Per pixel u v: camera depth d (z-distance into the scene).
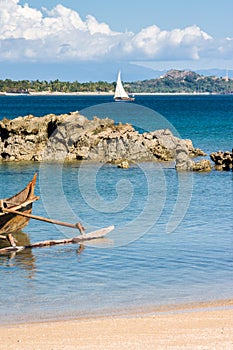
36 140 69.44
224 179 52.59
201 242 30.75
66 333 17.92
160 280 24.38
